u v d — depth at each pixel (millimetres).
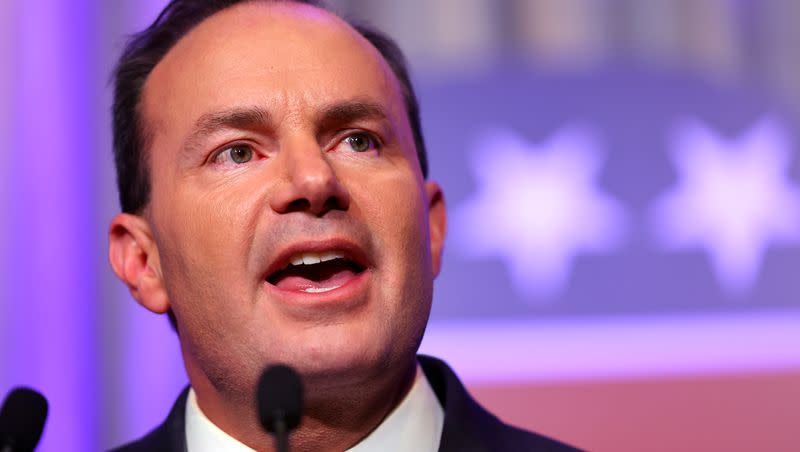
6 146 5660
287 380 2264
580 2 5734
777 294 5531
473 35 5730
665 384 5438
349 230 2684
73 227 5703
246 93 2807
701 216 5594
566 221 5594
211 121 2826
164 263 2977
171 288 2949
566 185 5621
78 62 5742
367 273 2717
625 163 5637
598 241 5578
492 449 3041
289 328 2668
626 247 5570
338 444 2879
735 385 5418
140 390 5715
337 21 3055
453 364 5477
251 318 2719
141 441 3334
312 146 2756
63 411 5617
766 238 5582
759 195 5613
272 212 2711
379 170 2834
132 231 3189
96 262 5719
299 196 2650
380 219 2750
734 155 5641
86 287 5703
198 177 2854
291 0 3207
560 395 5445
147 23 5758
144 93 3141
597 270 5551
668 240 5574
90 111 5746
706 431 5387
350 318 2664
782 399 5406
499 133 5668
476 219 5605
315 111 2805
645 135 5652
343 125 2850
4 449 2320
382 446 2893
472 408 3145
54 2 5734
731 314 5512
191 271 2824
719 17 5711
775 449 5363
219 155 2852
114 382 5699
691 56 5703
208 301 2791
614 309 5523
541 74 5707
